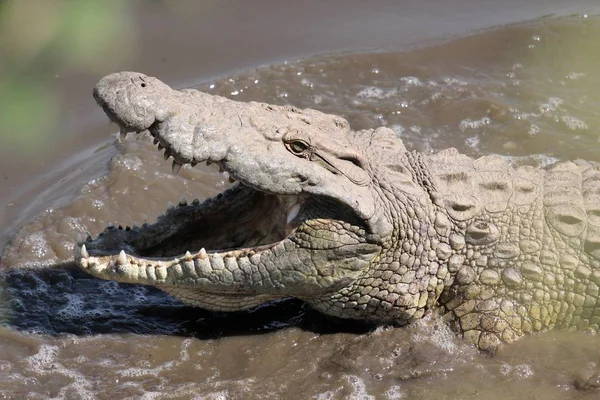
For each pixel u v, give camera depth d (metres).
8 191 27.14
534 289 19.95
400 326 20.53
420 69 33.25
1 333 20.80
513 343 19.83
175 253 19.89
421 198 19.27
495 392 18.69
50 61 30.64
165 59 33.69
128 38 34.31
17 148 29.11
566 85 32.38
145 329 21.16
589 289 20.09
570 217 20.12
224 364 20.02
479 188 20.22
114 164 27.22
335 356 20.02
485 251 19.83
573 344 20.16
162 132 17.56
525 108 30.89
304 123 18.83
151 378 19.48
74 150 29.12
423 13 37.62
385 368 19.50
